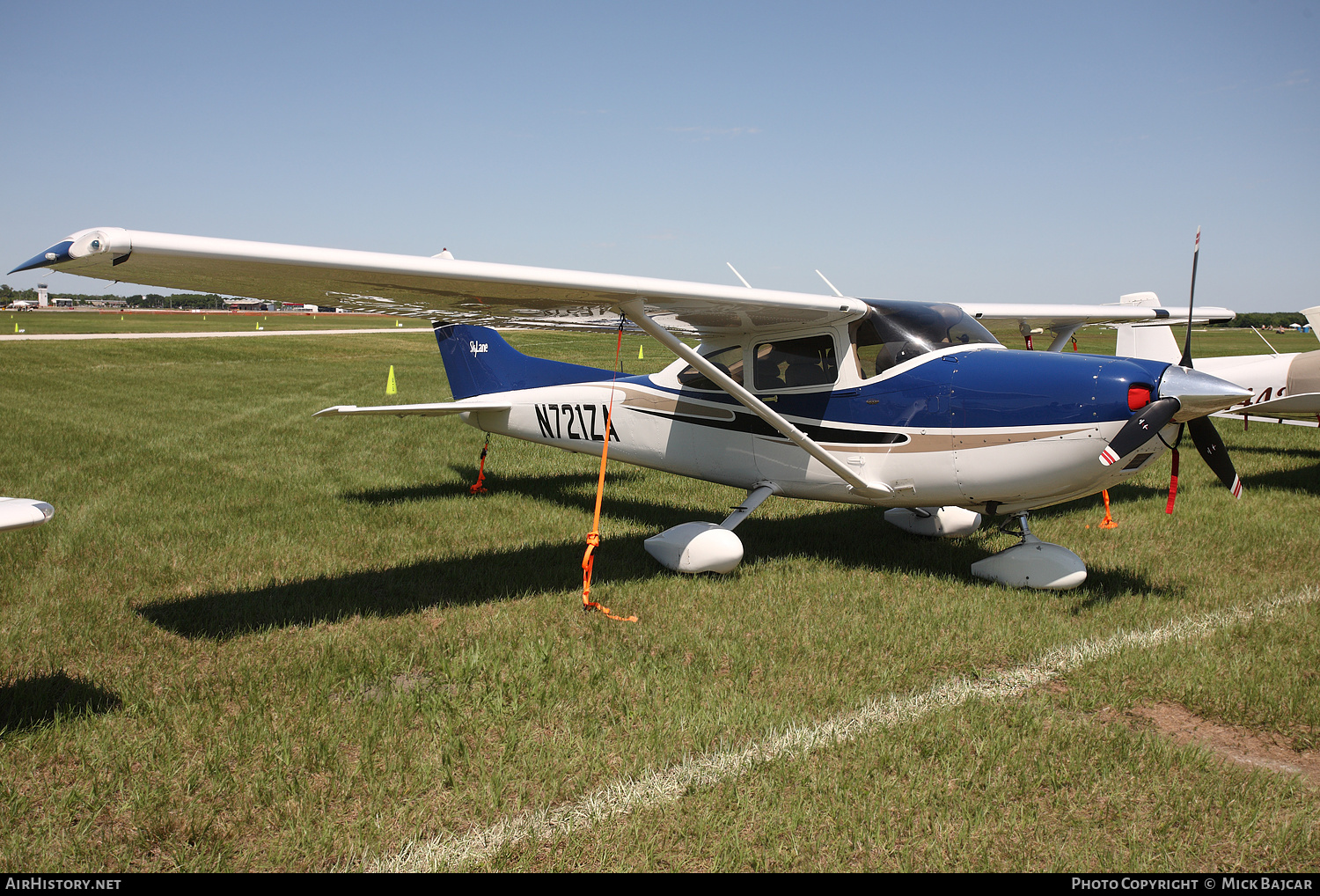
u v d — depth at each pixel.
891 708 2.96
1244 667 3.26
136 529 5.38
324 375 20.16
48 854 2.12
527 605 4.10
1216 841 2.21
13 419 10.90
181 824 2.25
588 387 6.19
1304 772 2.58
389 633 3.68
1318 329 8.86
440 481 7.45
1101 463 3.94
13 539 5.04
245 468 7.78
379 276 3.51
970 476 4.30
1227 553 5.09
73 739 2.66
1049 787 2.45
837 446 4.75
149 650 3.45
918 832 2.24
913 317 4.60
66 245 2.79
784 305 4.33
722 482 5.49
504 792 2.43
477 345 7.05
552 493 7.00
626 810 2.33
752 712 2.88
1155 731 2.82
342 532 5.48
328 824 2.24
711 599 4.19
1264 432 11.37
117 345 27.58
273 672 3.21
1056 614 3.95
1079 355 4.18
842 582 4.49
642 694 3.03
